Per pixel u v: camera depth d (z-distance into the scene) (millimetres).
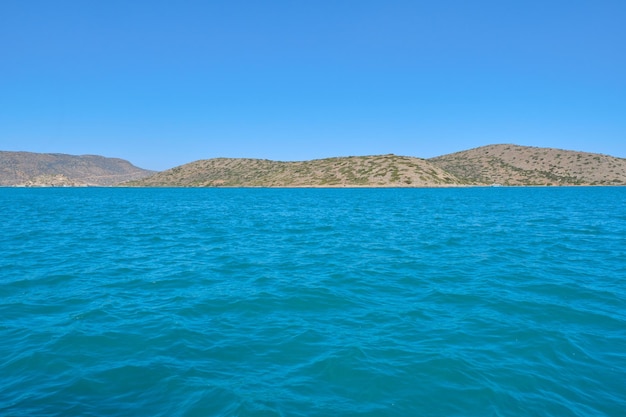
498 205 64062
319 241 26734
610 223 36594
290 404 6855
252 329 10344
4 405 6863
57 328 10398
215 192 149000
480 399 7027
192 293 13805
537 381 7613
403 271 17172
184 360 8539
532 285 14570
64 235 29781
